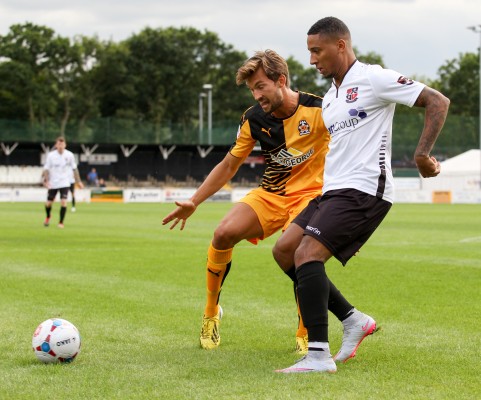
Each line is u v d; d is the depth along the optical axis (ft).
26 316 33.63
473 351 26.45
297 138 27.43
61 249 66.03
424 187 219.61
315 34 24.12
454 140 256.32
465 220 116.16
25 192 208.23
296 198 27.96
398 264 54.65
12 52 344.08
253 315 34.35
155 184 269.03
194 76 395.14
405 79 23.07
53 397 20.44
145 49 386.93
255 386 21.29
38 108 342.44
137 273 49.70
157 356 25.68
